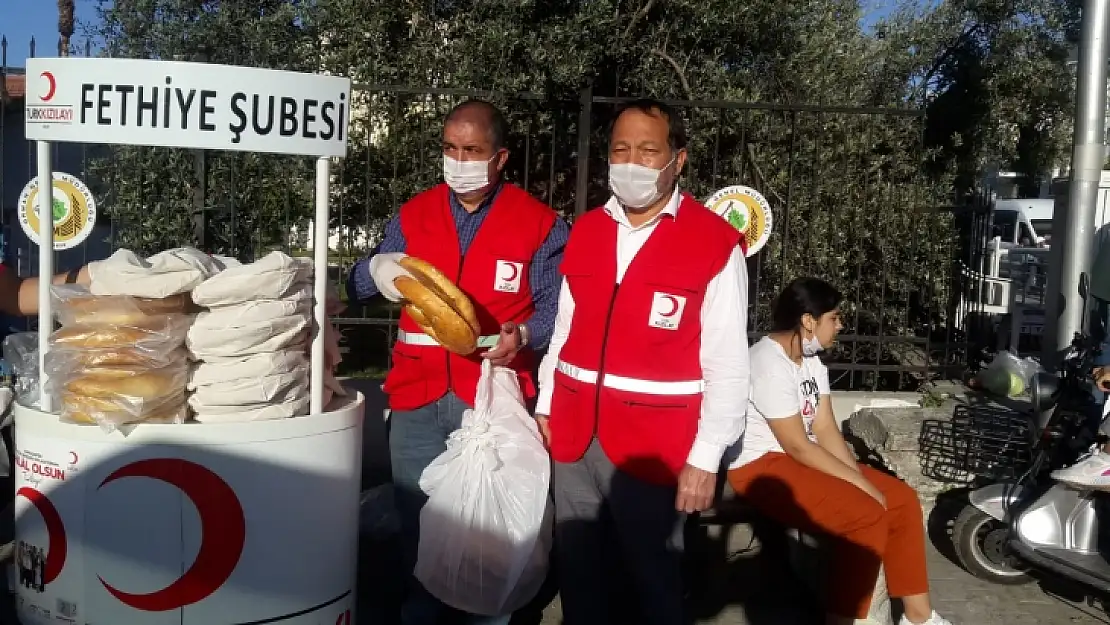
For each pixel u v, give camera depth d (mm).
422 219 3379
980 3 8523
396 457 3395
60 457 2684
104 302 2609
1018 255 8820
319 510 2887
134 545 2660
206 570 2693
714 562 4441
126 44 7195
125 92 2684
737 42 7223
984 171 8727
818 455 3793
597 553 3129
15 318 4676
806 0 7324
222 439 2666
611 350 2955
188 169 6113
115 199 6473
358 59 6875
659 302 2879
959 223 7152
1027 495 4152
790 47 7352
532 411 3652
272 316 2740
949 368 5887
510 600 3236
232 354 2723
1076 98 5102
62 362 2617
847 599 3693
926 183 7234
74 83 2701
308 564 2869
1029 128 8914
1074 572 3834
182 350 2719
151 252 6117
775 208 6641
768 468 3867
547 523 3314
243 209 6328
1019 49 8539
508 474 3119
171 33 7070
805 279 4066
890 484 3803
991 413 4840
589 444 3045
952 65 8852
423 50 6762
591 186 6953
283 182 6543
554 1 6945
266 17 7137
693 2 6949
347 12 6871
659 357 2910
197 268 2703
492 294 3273
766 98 7129
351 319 5160
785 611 4137
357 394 3287
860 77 8070
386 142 6719
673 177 2934
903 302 6836
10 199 8367
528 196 3424
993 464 4586
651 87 6902
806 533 3891
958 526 4441
